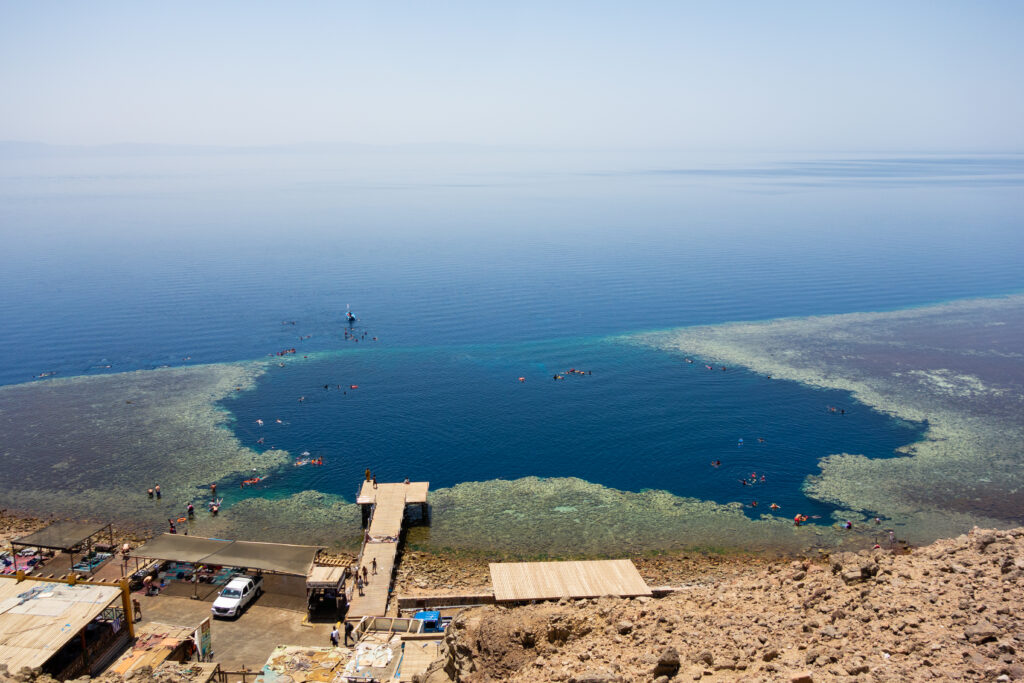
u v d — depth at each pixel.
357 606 46.69
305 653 38.78
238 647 41.69
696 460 75.12
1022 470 72.00
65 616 37.09
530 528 62.03
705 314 136.25
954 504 65.69
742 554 58.09
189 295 152.00
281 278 172.25
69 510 63.50
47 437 78.69
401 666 37.16
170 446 76.94
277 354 110.94
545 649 28.75
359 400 91.62
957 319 130.50
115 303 143.75
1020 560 32.41
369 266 189.50
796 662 25.83
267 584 48.91
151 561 50.91
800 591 34.50
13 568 51.41
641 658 26.78
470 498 67.38
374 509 60.59
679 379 99.81
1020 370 102.25
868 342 116.75
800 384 97.38
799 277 171.50
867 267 183.62
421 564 56.19
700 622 31.11
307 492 67.75
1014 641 25.39
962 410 87.62
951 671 23.89
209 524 61.59
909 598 31.02
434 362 107.69
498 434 81.69
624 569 48.06
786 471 72.50
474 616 32.69
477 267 188.75
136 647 38.88
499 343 117.62
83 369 102.50
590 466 74.00
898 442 78.81
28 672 31.94
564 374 102.00
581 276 175.38
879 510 64.88
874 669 24.42
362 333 123.31
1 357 107.50
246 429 82.06
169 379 98.38
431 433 81.88
